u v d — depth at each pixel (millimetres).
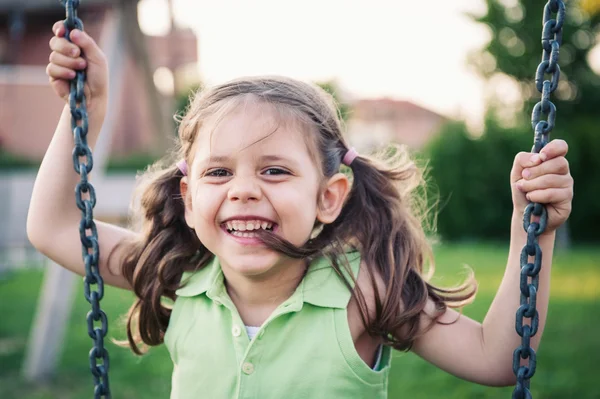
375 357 2238
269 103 2096
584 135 20531
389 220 2365
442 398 4676
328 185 2197
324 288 2162
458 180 19328
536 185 1910
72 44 2146
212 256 2357
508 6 22266
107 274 2410
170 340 2281
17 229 12578
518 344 2039
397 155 2547
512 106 22578
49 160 2350
